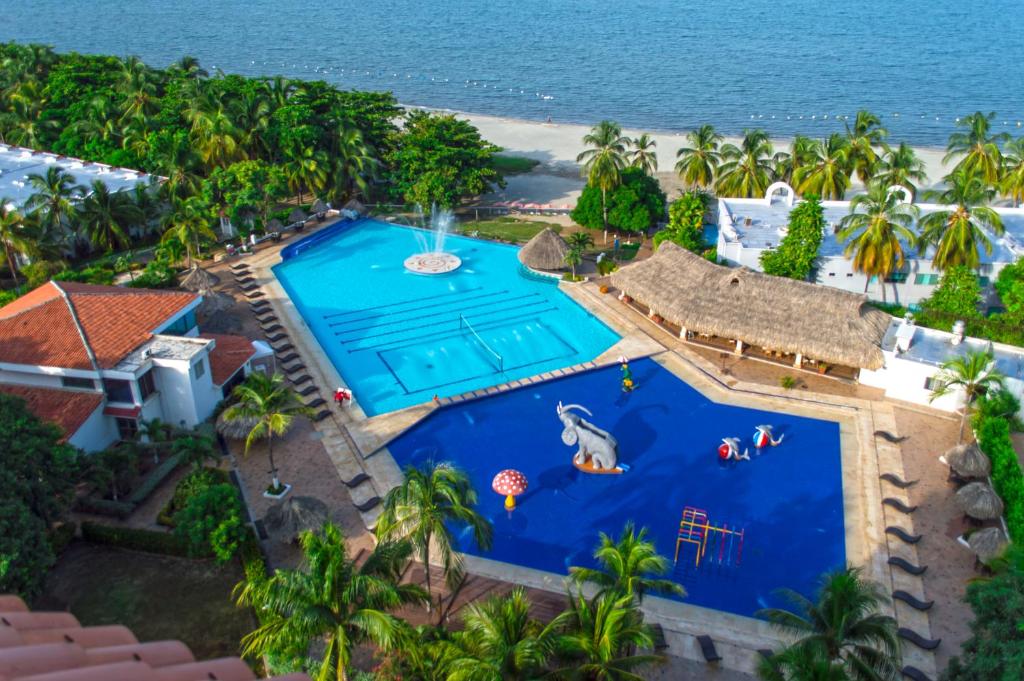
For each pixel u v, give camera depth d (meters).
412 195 79.94
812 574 35.25
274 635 24.34
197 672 12.16
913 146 117.06
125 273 66.44
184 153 73.94
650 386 50.59
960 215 56.09
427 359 55.31
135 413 42.72
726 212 68.44
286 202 87.50
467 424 46.75
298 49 198.12
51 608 33.25
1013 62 174.38
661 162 105.62
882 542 36.91
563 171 101.56
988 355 42.88
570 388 50.53
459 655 23.73
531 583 34.84
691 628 32.44
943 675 25.27
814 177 73.00
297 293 65.75
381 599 24.62
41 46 116.75
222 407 45.53
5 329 44.38
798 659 23.22
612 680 23.38
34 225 63.72
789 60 181.25
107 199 68.25
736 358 53.44
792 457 43.34
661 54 191.50
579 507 39.62
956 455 40.28
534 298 65.06
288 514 36.12
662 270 57.94
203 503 34.75
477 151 82.81
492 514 39.09
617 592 25.56
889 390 48.97
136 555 36.34
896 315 57.19
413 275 69.44
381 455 43.59
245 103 82.94
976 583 24.84
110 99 96.00
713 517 38.78
